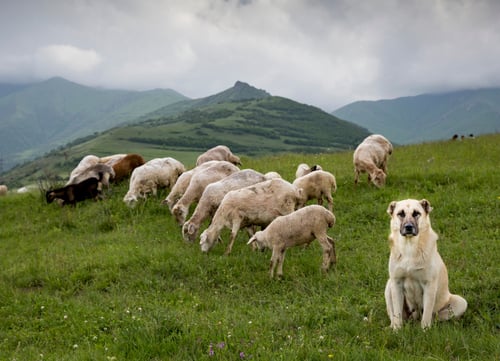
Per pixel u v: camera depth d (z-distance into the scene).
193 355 6.15
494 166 18.30
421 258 6.81
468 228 11.98
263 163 23.59
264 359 5.81
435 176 16.58
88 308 8.88
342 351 5.96
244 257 11.13
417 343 6.31
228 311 8.25
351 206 14.75
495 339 6.23
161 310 8.16
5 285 11.02
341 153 27.22
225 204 11.93
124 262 11.52
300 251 11.50
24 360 6.75
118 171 20.33
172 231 14.52
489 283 8.32
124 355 6.46
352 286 8.95
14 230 17.33
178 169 18.70
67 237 15.65
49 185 22.27
